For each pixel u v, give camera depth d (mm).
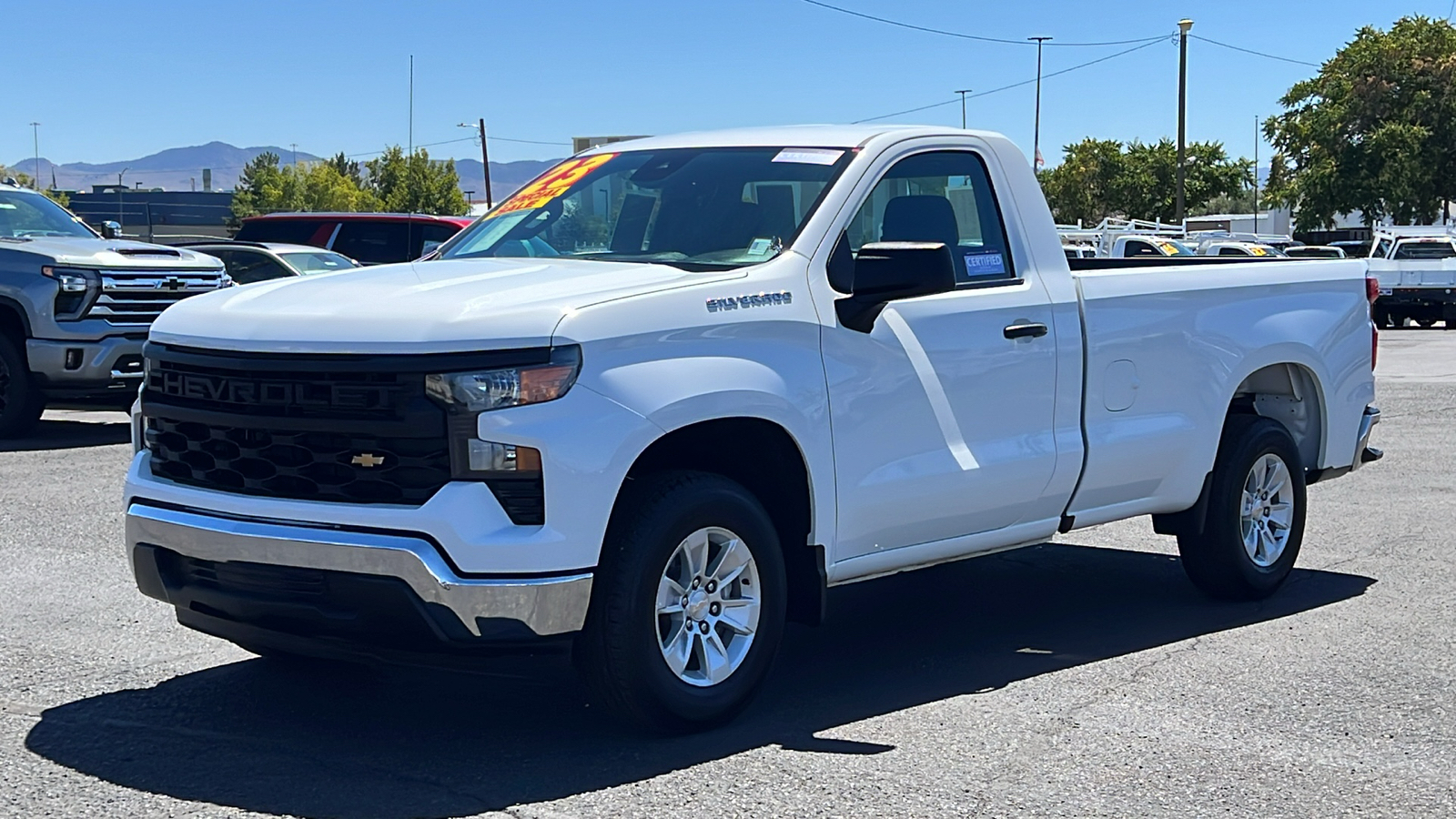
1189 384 6891
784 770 4867
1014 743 5176
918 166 6051
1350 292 7918
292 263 17938
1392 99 55969
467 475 4641
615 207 6102
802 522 5496
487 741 5117
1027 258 6312
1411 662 6277
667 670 5016
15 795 4578
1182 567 8250
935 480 5797
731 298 5188
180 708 5484
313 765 4867
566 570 4707
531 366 4688
